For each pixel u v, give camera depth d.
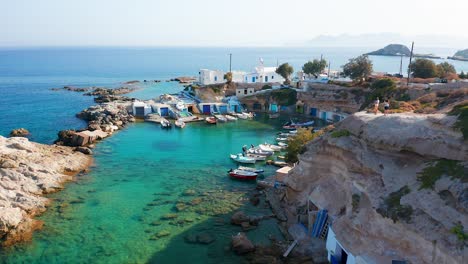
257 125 92.12
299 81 111.75
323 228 37.03
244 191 49.97
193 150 69.69
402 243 26.72
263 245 36.62
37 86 159.38
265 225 40.72
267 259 34.06
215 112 103.94
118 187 50.72
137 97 129.88
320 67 122.06
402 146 31.42
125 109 99.88
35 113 100.94
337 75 129.38
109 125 83.38
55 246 36.03
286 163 60.03
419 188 28.02
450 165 27.77
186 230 39.38
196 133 83.19
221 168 59.50
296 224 40.22
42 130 82.38
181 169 58.72
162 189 50.34
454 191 25.48
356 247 29.83
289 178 45.56
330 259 33.09
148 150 68.94
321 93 97.88
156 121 92.12
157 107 99.19
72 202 45.50
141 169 58.31
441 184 26.75
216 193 49.19
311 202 40.56
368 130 35.53
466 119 28.83
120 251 35.41
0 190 43.78
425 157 30.16
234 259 34.25
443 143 29.06
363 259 27.66
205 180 54.00
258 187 50.72
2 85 160.62
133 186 51.22
